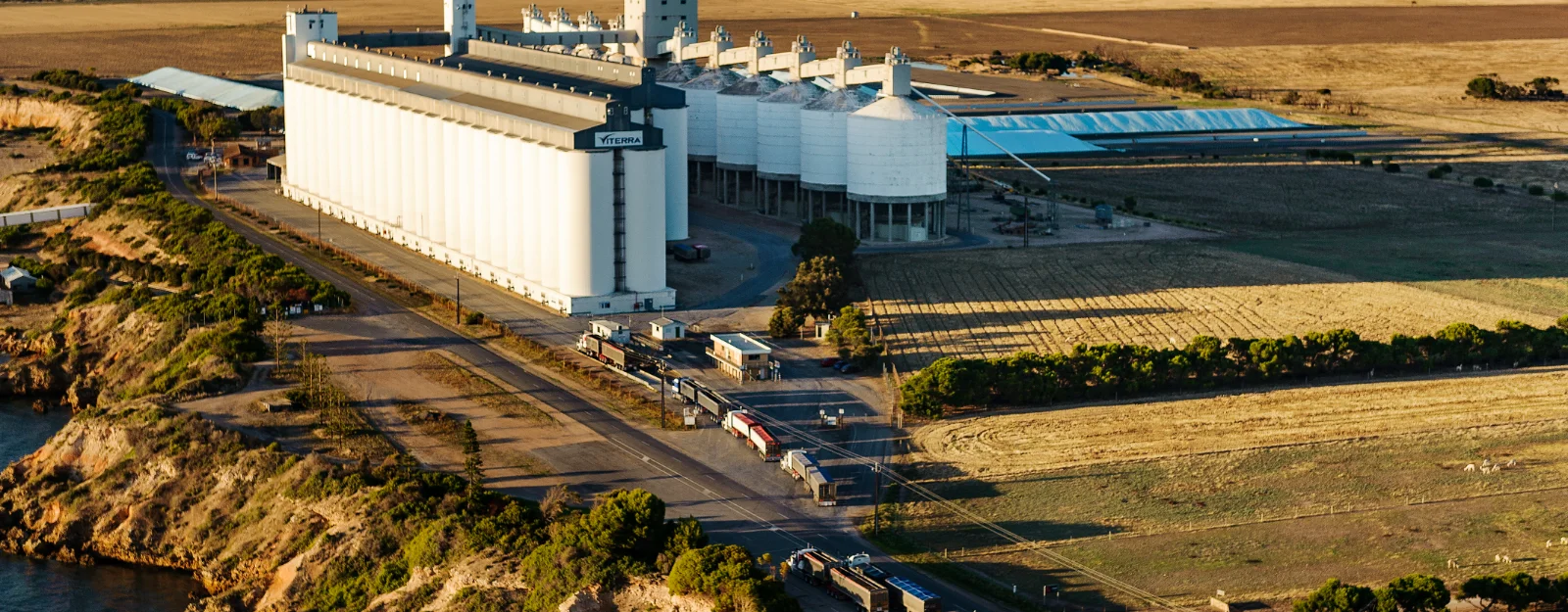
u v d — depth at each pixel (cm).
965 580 18700
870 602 17550
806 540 19862
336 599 19075
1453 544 19788
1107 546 19725
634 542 18638
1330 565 19200
